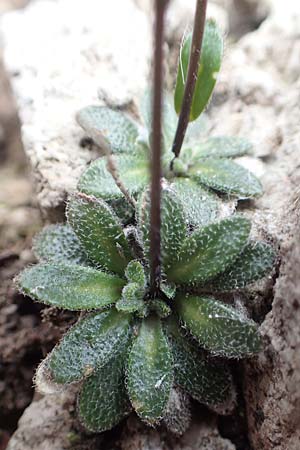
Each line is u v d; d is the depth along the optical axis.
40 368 0.08
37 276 0.08
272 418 0.08
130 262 0.08
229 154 0.10
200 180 0.09
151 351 0.08
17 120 0.14
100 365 0.08
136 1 0.13
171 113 0.10
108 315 0.08
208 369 0.08
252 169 0.10
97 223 0.08
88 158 0.10
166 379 0.07
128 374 0.08
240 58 0.12
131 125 0.10
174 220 0.08
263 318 0.08
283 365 0.07
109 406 0.08
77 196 0.08
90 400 0.08
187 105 0.09
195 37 0.08
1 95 0.14
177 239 0.08
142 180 0.09
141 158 0.09
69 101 0.11
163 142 0.09
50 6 0.13
